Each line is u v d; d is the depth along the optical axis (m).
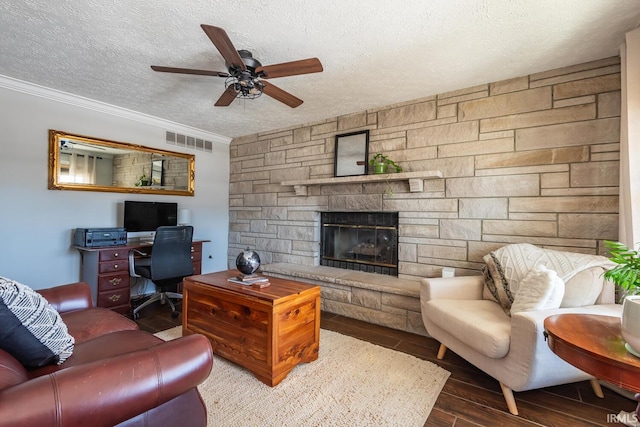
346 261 3.70
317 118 3.80
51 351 1.17
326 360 2.19
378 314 2.93
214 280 2.33
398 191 3.23
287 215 4.16
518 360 1.56
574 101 2.38
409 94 3.01
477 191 2.77
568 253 2.05
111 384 0.87
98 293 2.96
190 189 4.33
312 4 1.71
